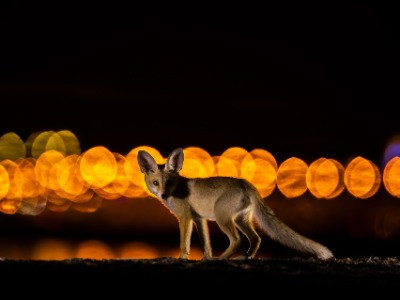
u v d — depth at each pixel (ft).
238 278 39.32
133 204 201.46
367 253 99.40
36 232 138.31
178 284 38.11
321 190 244.63
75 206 199.31
